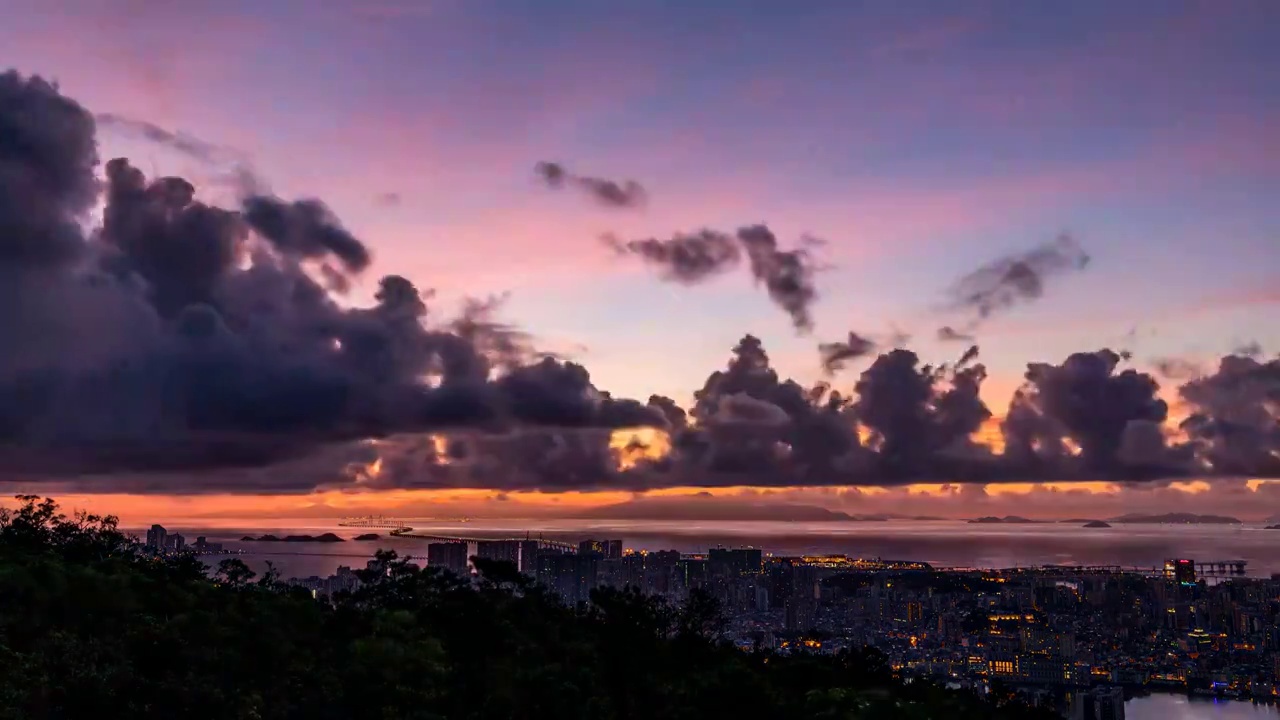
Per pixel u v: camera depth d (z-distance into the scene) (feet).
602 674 129.70
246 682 99.55
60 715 83.51
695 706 109.60
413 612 140.97
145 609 112.27
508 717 106.32
